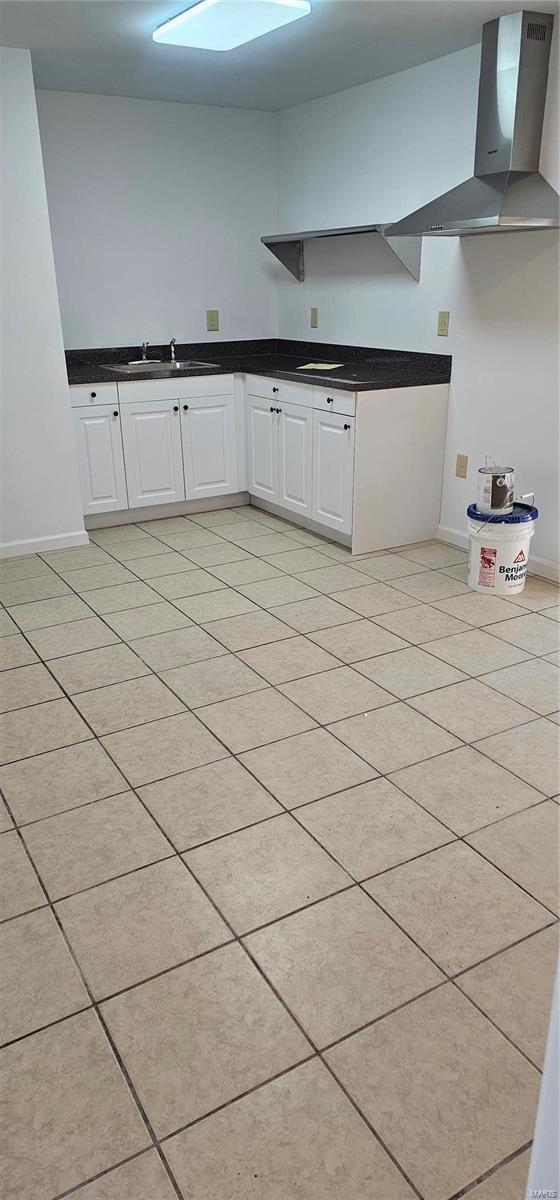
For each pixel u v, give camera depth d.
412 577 3.63
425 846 1.93
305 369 4.25
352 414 3.64
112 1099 1.36
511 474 3.31
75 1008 1.52
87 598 3.45
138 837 1.97
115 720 2.49
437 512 4.12
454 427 3.89
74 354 4.49
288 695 2.62
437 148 3.60
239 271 4.91
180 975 1.59
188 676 2.75
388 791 2.13
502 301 3.45
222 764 2.26
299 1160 1.26
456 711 2.51
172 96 4.21
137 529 4.44
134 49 3.35
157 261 4.59
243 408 4.58
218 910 1.75
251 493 4.76
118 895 1.79
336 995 1.54
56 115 4.07
